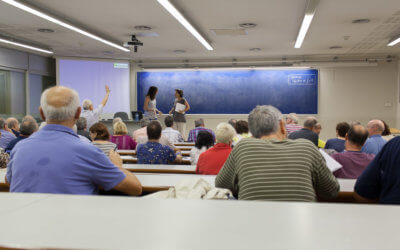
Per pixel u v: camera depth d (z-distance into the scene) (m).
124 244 0.54
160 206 0.73
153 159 3.18
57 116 1.56
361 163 2.50
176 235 0.57
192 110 11.38
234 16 6.13
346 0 5.18
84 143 1.56
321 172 1.55
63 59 10.20
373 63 10.27
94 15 6.11
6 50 8.85
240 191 1.53
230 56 10.91
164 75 11.40
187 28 6.70
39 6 5.51
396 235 0.57
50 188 1.44
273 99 11.02
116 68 10.88
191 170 2.79
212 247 0.53
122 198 0.79
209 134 3.44
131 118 11.17
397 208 0.72
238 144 1.63
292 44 8.79
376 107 10.60
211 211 0.70
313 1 4.78
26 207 0.72
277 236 0.57
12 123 5.20
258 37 7.94
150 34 7.65
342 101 10.74
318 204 0.74
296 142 1.59
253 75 11.08
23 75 9.68
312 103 10.85
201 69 11.17
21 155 1.49
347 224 0.62
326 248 0.52
